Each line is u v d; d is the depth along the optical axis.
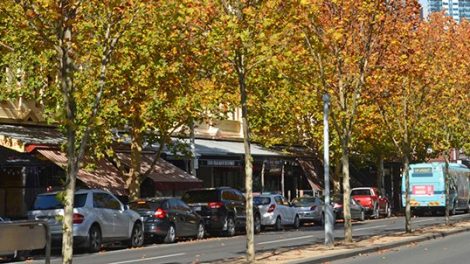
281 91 30.80
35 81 22.22
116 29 12.95
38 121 28.14
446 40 24.75
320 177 45.94
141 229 23.28
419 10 20.44
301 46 17.31
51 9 11.23
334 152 39.53
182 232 25.30
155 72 22.33
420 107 25.66
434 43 24.42
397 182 59.50
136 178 27.55
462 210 48.91
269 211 30.50
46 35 11.87
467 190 48.41
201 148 36.19
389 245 20.02
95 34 13.39
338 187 42.50
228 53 15.16
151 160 31.53
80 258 18.92
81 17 12.81
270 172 43.09
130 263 17.12
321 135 37.06
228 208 28.08
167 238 24.34
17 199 27.20
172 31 16.20
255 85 19.16
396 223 34.75
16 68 23.22
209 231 28.19
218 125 40.38
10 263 18.41
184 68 22.52
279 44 15.59
